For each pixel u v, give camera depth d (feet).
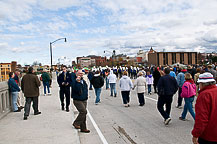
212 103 9.37
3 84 25.71
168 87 21.30
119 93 50.19
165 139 17.52
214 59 221.46
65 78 28.07
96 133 19.74
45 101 37.83
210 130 9.43
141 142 17.03
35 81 24.90
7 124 21.86
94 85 35.35
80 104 19.56
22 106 31.81
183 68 29.53
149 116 25.73
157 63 401.49
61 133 18.63
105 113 28.35
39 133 18.67
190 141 16.90
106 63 401.49
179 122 22.58
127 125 22.12
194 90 21.90
